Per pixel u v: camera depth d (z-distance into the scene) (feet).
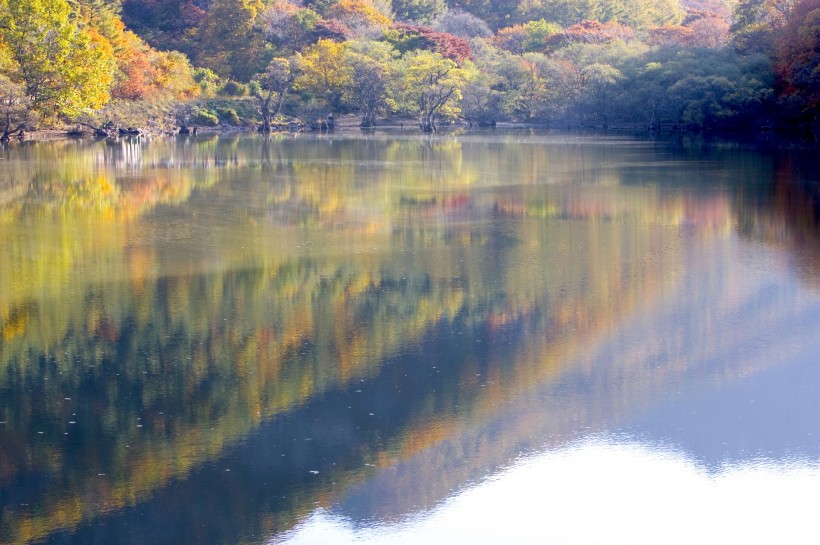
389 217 111.14
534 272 81.97
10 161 177.17
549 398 52.90
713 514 40.55
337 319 67.82
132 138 262.26
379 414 50.49
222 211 114.42
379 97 333.21
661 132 293.43
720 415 50.39
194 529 39.04
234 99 331.36
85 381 55.31
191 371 57.06
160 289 75.61
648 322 67.05
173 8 406.00
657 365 58.08
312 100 335.88
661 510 40.86
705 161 180.04
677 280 78.79
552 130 313.73
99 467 44.27
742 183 142.31
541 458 45.44
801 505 41.19
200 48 387.34
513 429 48.73
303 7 424.87
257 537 38.55
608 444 46.96
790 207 116.37
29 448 46.26
